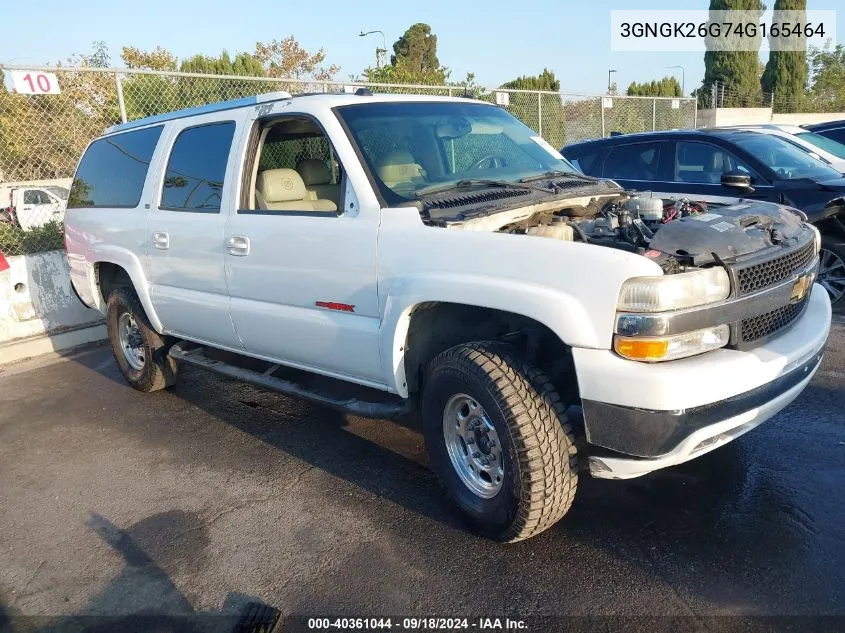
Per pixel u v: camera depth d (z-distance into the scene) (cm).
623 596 290
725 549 315
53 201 818
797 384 319
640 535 331
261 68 1991
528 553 324
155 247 498
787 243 324
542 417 300
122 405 573
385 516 368
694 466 391
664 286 269
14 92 756
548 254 288
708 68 3728
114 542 365
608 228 340
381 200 356
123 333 594
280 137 452
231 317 447
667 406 267
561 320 280
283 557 338
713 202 426
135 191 531
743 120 2430
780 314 318
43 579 337
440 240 322
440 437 347
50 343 750
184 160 484
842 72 3969
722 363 278
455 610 290
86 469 457
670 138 770
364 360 367
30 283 744
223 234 437
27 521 394
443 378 329
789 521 333
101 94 852
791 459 392
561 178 420
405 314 335
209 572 331
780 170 701
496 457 325
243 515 380
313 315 390
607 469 295
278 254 400
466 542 338
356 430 485
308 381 462
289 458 448
